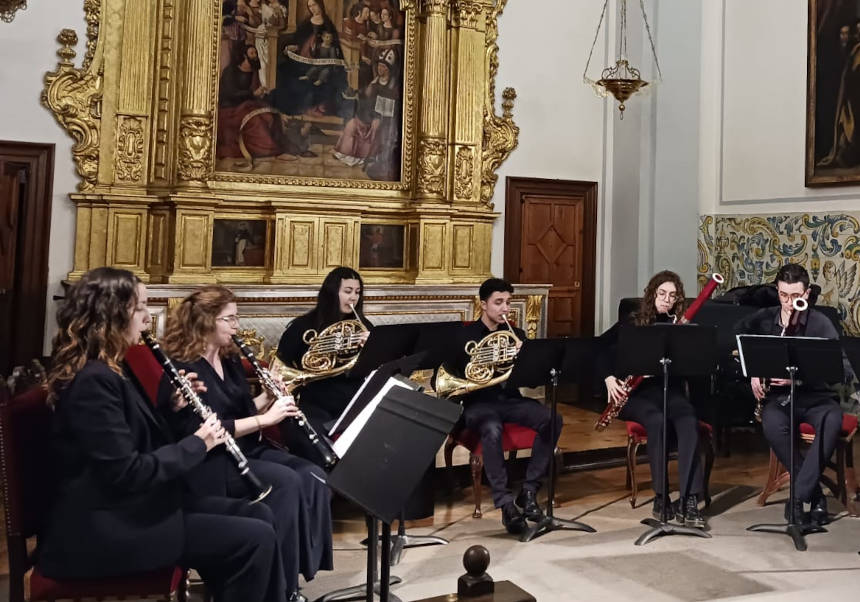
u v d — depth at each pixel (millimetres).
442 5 7223
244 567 2594
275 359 4285
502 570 3748
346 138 7090
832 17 6613
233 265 6652
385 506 2188
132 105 6395
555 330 8086
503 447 4430
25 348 6215
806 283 4566
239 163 6711
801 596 3463
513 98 7684
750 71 7418
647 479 5383
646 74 7660
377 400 3195
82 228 6297
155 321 5961
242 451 3443
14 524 2422
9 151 6117
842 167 6574
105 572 2420
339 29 7027
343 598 3387
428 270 7195
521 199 7887
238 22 6648
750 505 4816
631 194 7828
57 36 6227
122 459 2391
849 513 4648
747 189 7457
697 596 3459
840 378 4090
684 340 4176
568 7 7969
